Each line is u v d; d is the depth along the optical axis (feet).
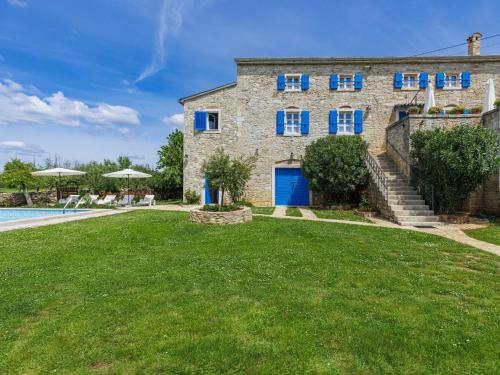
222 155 38.06
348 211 49.01
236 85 60.75
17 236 27.22
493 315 12.50
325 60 59.11
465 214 38.91
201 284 16.19
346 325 11.66
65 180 75.20
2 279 17.10
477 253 22.33
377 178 45.29
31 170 65.57
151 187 76.79
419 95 58.44
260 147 60.80
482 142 35.17
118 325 12.07
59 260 20.59
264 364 9.53
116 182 79.82
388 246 24.25
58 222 34.99
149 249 23.84
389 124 58.85
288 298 14.19
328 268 18.54
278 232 29.14
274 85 60.59
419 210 38.32
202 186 61.11
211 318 12.42
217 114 61.62
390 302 13.71
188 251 22.99
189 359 9.81
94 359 9.93
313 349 10.25
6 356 10.16
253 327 11.64
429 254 21.97
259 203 60.75
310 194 59.77
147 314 12.88
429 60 57.93
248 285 15.98
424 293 14.85
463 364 9.49
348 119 60.29
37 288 15.85
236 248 23.48
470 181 37.45
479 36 59.82
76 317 12.73
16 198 65.21
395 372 9.18
